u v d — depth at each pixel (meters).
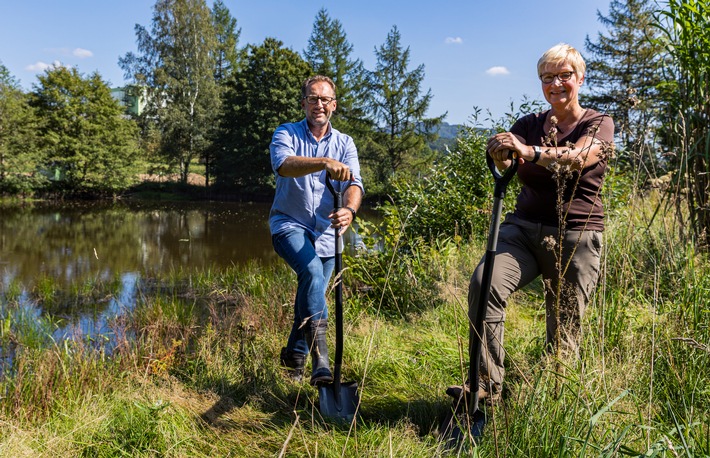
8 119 33.38
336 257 2.97
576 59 2.75
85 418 2.84
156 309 6.78
